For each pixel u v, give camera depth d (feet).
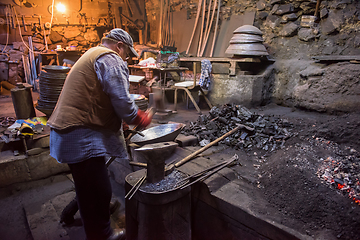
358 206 5.89
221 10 18.15
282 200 6.57
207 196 7.13
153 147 6.03
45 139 10.99
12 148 11.05
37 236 7.82
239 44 14.48
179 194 6.41
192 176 7.13
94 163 5.69
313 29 13.88
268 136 10.02
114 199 9.46
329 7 13.39
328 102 12.12
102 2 24.79
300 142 9.29
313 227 5.69
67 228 8.16
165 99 18.47
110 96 5.38
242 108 11.68
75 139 5.44
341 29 13.01
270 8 15.65
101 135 5.72
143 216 6.32
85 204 5.90
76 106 5.40
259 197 6.88
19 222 8.70
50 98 11.50
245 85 14.97
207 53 18.92
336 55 12.64
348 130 8.88
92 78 5.44
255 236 6.16
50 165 11.24
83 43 25.53
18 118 12.52
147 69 16.61
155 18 24.11
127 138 9.52
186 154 9.06
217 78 16.08
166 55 16.02
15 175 10.46
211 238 7.27
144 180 6.78
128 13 24.58
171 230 6.51
